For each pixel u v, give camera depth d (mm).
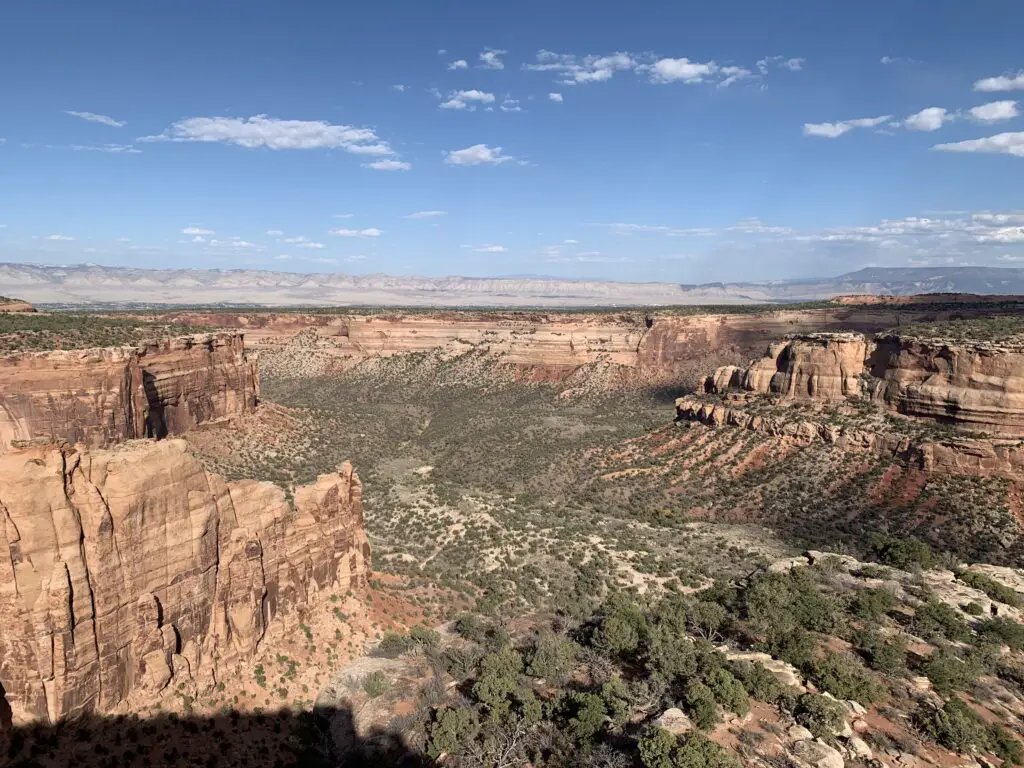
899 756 21609
